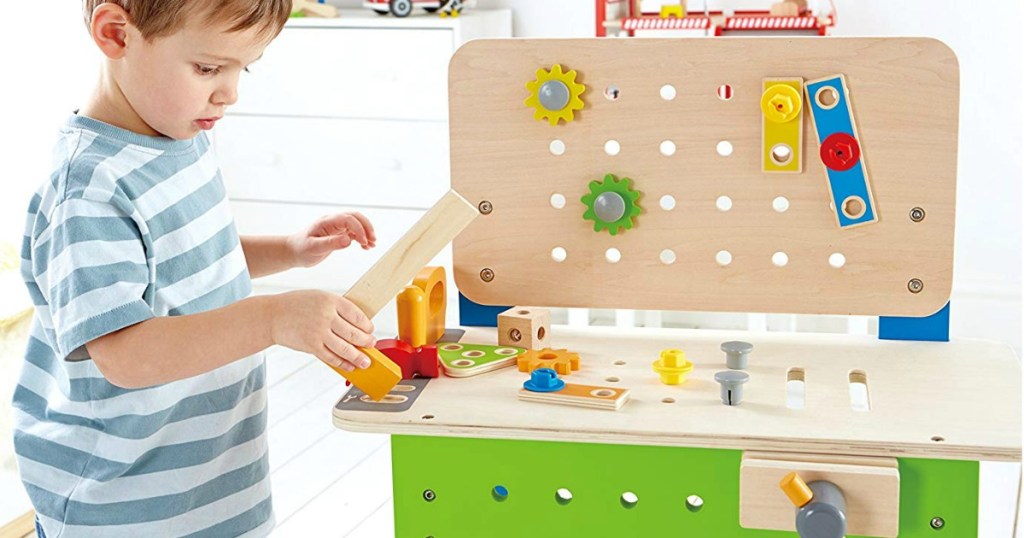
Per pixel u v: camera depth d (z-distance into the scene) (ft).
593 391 3.42
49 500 3.58
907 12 8.19
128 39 3.24
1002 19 8.00
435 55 8.34
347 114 8.70
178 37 3.19
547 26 9.13
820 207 3.76
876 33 8.27
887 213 3.71
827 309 3.83
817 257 3.80
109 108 3.43
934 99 3.60
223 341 3.19
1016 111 8.12
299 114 8.82
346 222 4.11
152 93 3.30
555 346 3.92
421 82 8.43
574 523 3.43
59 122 7.61
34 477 3.60
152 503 3.57
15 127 7.43
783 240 3.81
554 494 3.43
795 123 3.70
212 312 3.24
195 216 3.59
